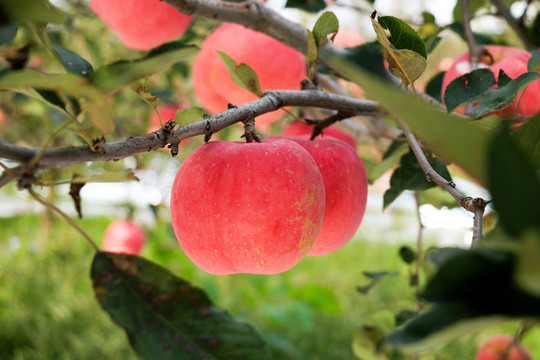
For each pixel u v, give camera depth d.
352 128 0.78
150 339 0.43
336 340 1.98
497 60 0.60
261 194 0.44
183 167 0.47
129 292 0.44
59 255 2.33
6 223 2.79
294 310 1.86
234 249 0.45
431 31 0.74
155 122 0.98
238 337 0.43
